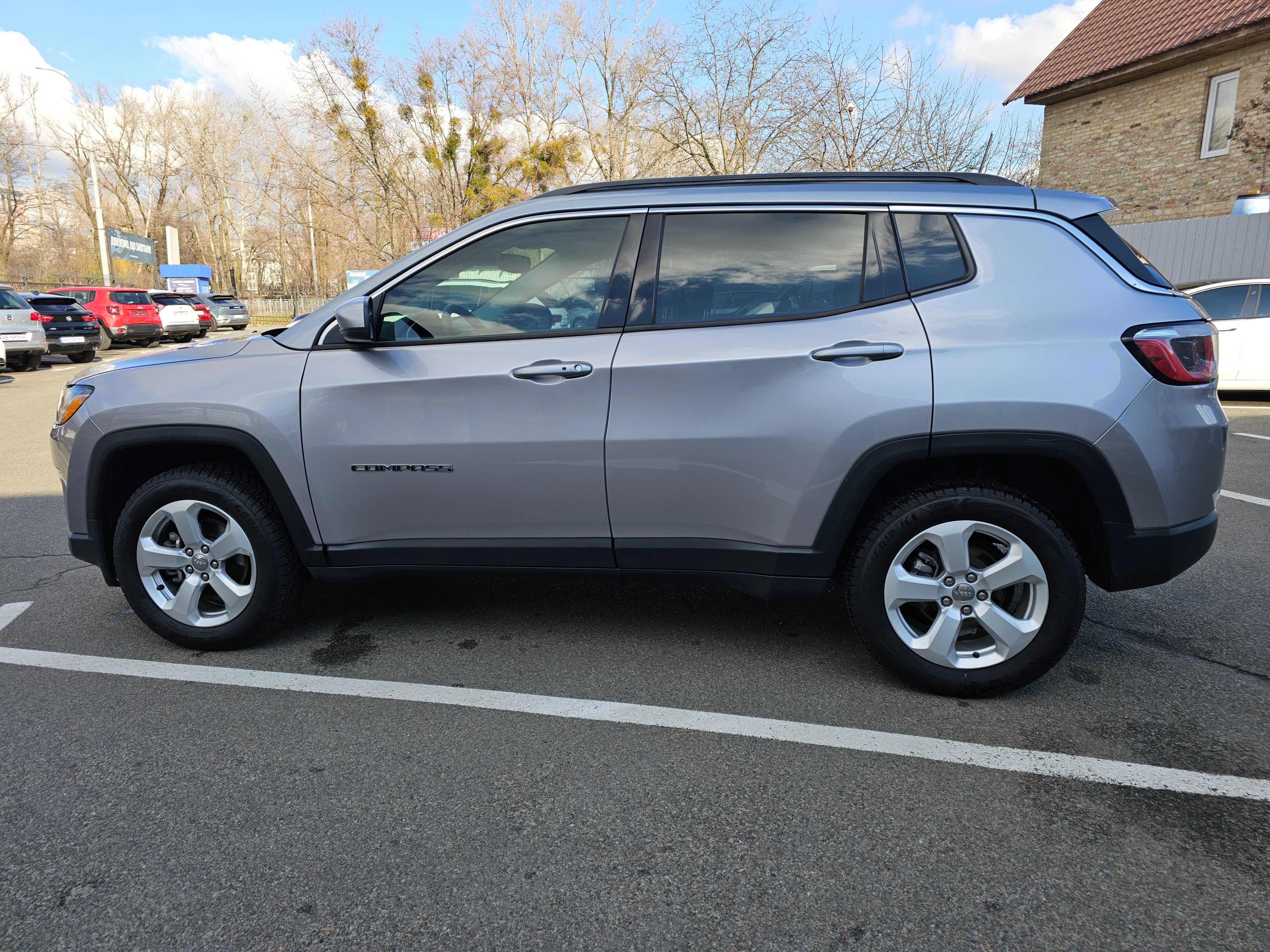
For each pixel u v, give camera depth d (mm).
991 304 2701
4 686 3033
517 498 2979
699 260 2906
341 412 3021
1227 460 6824
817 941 1790
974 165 17656
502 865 2041
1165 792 2318
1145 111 16438
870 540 2797
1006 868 2014
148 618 3303
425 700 2893
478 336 2998
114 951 1777
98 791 2361
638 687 2988
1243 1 14617
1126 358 2613
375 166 26281
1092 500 2688
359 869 2031
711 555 2928
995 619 2770
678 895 1936
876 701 2859
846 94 17953
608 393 2857
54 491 6477
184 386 3129
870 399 2693
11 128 43562
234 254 53812
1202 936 1790
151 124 51406
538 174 26703
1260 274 12688
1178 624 3520
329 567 3156
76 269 50594
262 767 2479
